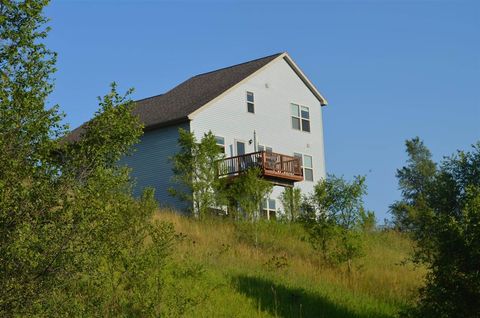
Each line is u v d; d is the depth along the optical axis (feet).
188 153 106.01
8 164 28.14
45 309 28.50
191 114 117.08
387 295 69.31
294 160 125.39
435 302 47.47
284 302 58.65
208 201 102.32
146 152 120.88
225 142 123.03
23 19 30.81
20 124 29.09
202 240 78.79
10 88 29.73
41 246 27.94
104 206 29.96
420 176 209.87
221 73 138.72
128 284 42.73
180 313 45.57
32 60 30.48
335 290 67.56
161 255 44.01
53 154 30.68
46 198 28.66
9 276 27.73
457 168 57.21
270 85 134.92
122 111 32.09
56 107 30.01
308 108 142.92
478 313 46.14
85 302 32.30
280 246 86.33
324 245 81.82
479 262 45.85
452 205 56.49
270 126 132.87
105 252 31.81
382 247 99.66
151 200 44.34
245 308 54.24
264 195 99.66
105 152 31.07
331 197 82.23
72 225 28.73
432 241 54.29
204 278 58.23
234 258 71.67
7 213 27.78
